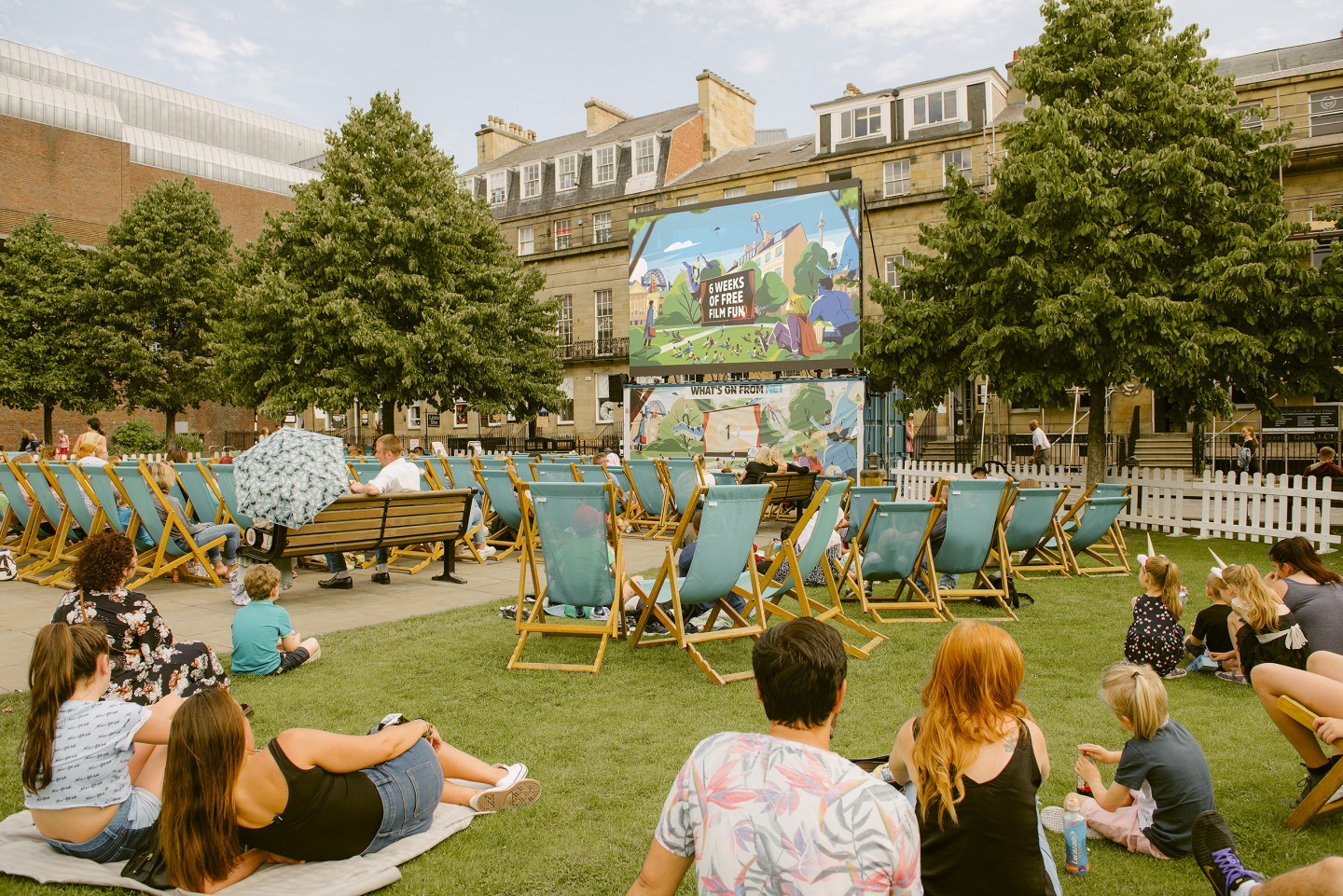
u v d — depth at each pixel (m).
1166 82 14.05
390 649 6.28
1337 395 13.62
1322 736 3.45
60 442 21.56
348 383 24.81
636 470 13.45
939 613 7.48
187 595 8.25
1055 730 4.70
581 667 5.73
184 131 64.12
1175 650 5.73
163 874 2.98
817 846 1.80
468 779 3.75
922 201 30.66
